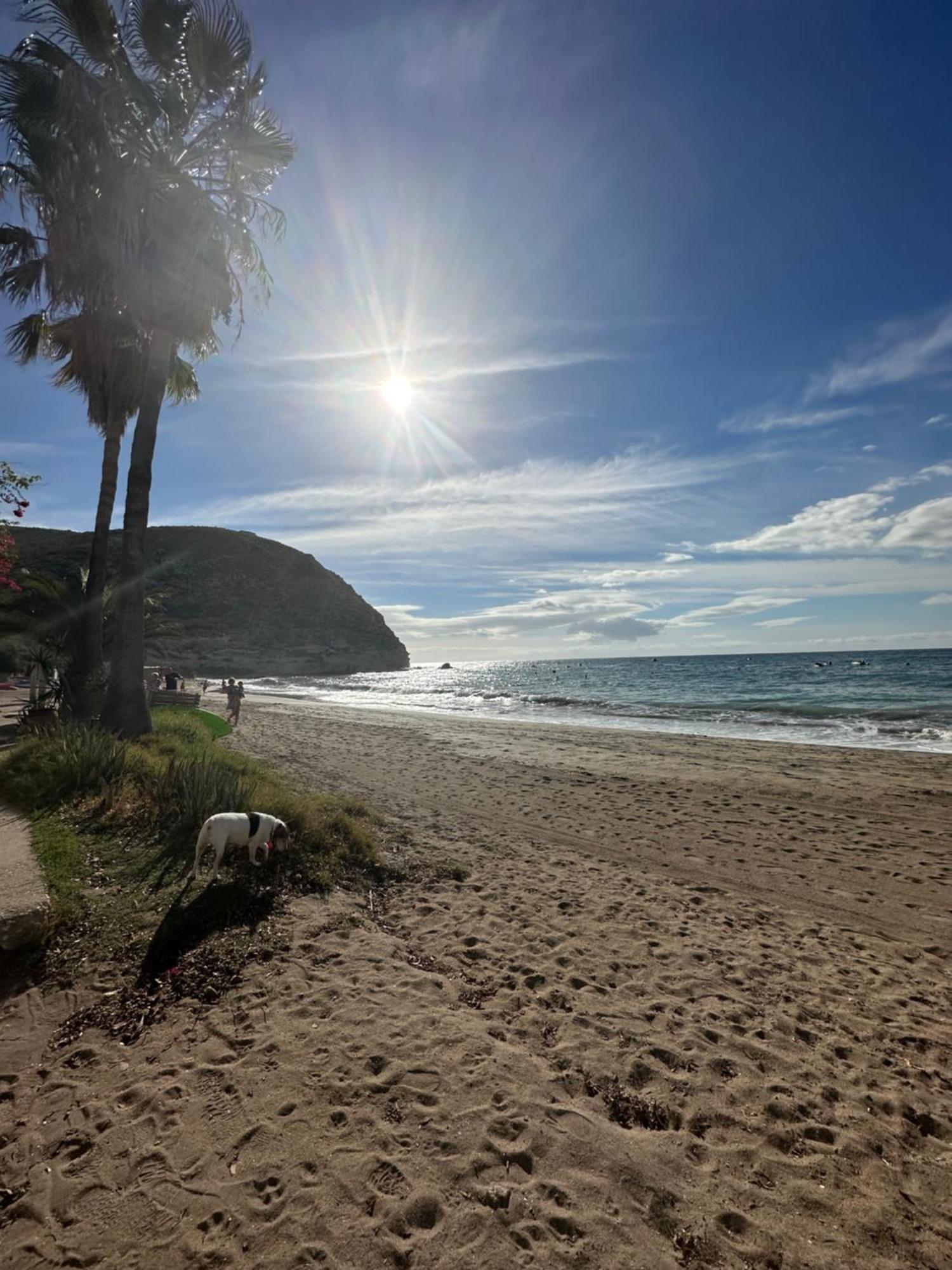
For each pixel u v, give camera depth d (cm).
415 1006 367
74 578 1556
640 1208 235
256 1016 347
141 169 996
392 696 4056
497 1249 213
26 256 1357
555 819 884
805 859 715
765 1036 365
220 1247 212
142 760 841
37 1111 274
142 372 1159
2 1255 208
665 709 2733
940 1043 362
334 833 679
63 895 451
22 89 981
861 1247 224
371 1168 245
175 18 1036
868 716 2234
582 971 439
